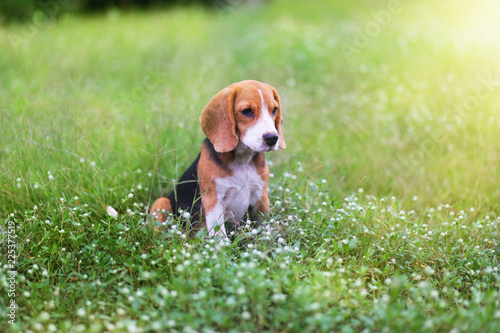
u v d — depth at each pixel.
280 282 3.13
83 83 7.97
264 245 3.64
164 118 5.69
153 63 9.45
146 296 3.24
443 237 4.05
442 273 3.68
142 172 4.96
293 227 3.94
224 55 9.48
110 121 6.06
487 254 3.78
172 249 3.48
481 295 3.12
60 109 5.95
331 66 8.98
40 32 12.27
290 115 6.49
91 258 3.66
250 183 3.99
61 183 4.62
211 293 2.99
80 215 3.90
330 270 3.54
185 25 13.13
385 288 3.42
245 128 3.71
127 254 3.69
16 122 5.42
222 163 3.89
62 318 3.10
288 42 10.37
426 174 5.51
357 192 4.92
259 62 9.16
